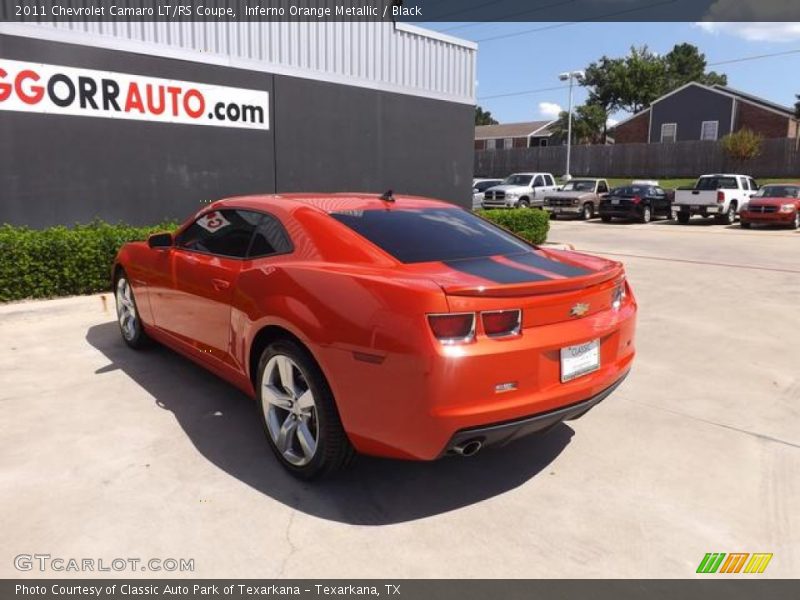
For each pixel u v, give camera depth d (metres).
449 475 3.49
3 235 6.90
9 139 7.94
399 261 3.29
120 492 3.20
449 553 2.79
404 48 12.96
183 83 9.58
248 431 3.96
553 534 2.94
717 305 8.14
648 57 63.16
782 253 14.08
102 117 8.76
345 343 2.96
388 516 3.07
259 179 10.77
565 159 43.22
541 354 2.97
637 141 49.03
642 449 3.83
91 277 7.32
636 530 2.98
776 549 2.85
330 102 11.72
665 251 14.35
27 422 4.01
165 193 9.57
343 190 12.18
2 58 7.77
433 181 14.04
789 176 35.59
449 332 2.77
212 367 4.23
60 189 8.46
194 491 3.24
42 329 6.19
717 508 3.18
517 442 3.92
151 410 4.25
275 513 3.06
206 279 4.08
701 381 5.11
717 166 37.94
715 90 44.41
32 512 3.00
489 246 3.76
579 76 39.19
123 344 5.73
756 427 4.18
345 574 2.63
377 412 2.91
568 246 14.61
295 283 3.28
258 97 10.58
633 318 3.65
